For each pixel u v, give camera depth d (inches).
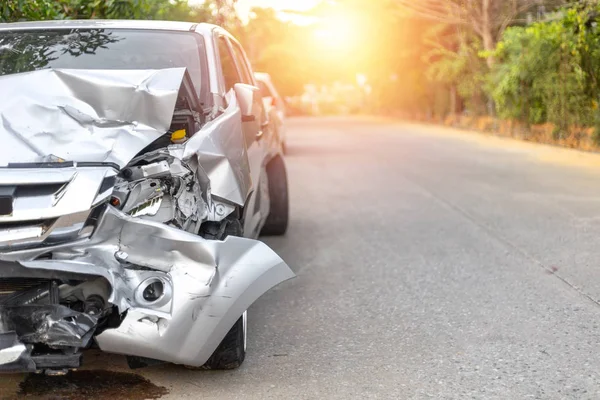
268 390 174.7
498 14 893.2
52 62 214.1
